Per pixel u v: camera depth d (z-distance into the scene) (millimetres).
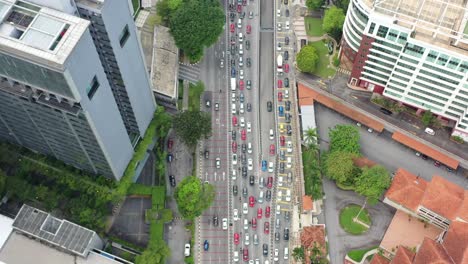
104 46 173625
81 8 159375
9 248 196500
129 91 198500
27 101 179000
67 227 199250
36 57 147625
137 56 193500
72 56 149500
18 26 153125
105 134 190375
